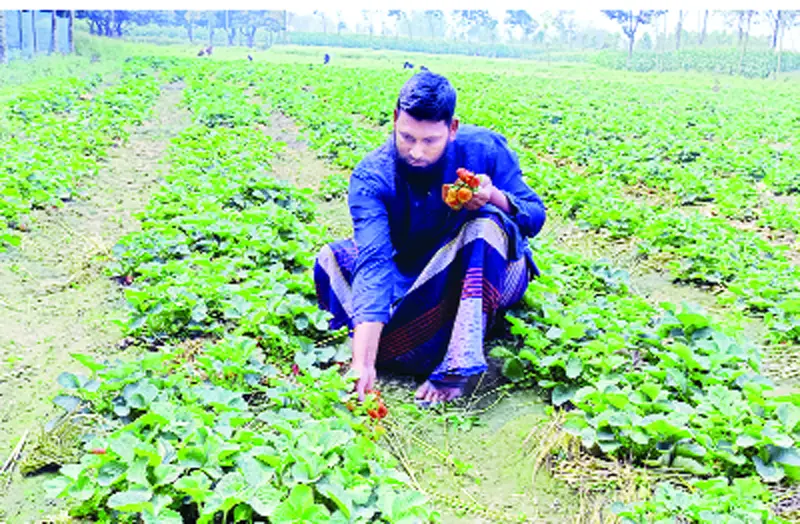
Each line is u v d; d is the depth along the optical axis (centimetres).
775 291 559
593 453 355
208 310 487
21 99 1377
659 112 1842
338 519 275
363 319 366
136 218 695
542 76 3628
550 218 802
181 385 365
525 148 1230
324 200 856
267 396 378
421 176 385
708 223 716
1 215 673
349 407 360
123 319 496
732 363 414
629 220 754
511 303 453
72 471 297
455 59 5403
